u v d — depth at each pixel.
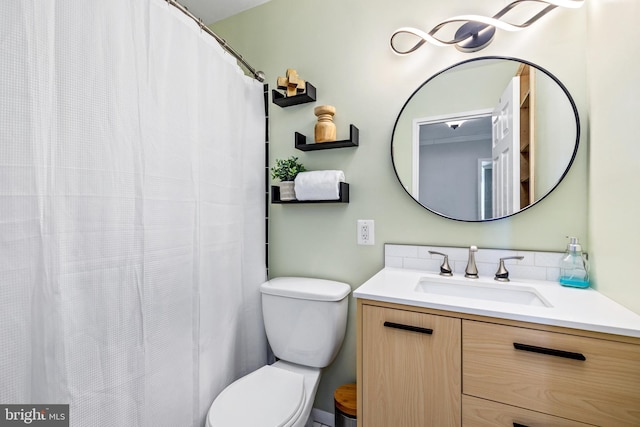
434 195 1.25
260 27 1.68
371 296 0.94
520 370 0.76
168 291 1.00
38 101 0.68
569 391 0.71
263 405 1.02
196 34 1.14
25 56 0.66
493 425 0.79
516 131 1.13
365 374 0.96
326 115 1.39
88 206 0.78
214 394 1.21
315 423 1.48
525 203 1.11
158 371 0.96
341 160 1.45
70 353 0.74
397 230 1.33
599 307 0.79
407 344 0.90
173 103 1.03
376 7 1.38
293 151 1.57
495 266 1.15
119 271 0.85
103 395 0.81
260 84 1.61
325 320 1.24
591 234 0.99
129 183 0.88
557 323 0.71
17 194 0.65
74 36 0.74
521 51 1.13
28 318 0.66
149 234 0.94
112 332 0.83
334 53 1.47
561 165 1.06
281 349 1.34
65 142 0.73
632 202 0.75
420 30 1.23
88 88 0.77
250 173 1.51
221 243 1.29
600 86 0.93
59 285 0.72
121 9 0.86
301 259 1.54
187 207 1.09
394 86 1.34
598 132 0.94
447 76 1.23
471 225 1.20
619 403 0.67
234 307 1.36
